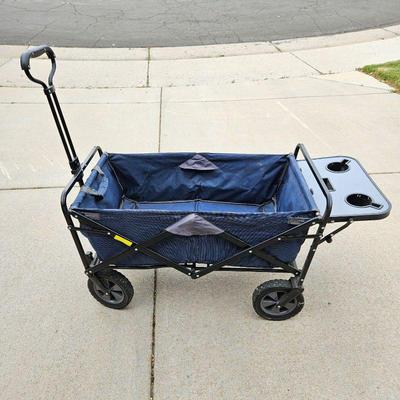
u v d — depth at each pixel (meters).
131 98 5.25
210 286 2.61
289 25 7.65
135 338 2.28
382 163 3.77
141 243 2.04
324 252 2.83
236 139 4.27
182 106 5.02
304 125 4.49
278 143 4.17
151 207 2.82
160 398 1.98
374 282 2.60
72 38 7.19
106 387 2.04
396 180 3.51
